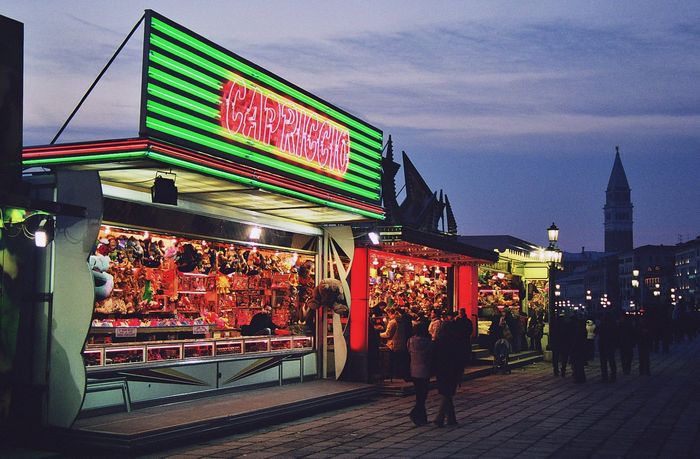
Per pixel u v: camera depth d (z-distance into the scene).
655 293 104.75
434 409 16.73
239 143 14.02
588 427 14.23
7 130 11.41
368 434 13.33
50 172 12.28
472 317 27.66
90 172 11.87
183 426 11.97
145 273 15.37
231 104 13.80
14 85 11.55
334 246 19.44
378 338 19.75
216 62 13.45
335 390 16.98
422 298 26.41
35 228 11.48
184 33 12.69
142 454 11.44
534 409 16.73
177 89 12.45
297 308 19.41
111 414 12.92
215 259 16.67
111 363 13.12
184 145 12.58
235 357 16.05
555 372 24.94
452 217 30.22
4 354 11.84
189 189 13.98
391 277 24.39
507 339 26.50
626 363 26.16
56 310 11.95
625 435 13.34
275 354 17.41
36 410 11.88
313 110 16.70
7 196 10.34
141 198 13.66
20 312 12.09
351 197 18.31
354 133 18.69
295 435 13.20
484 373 24.89
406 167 26.55
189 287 16.72
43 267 12.16
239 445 12.20
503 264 33.97
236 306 18.08
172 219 14.54
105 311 14.20
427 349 14.38
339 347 18.95
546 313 36.72
